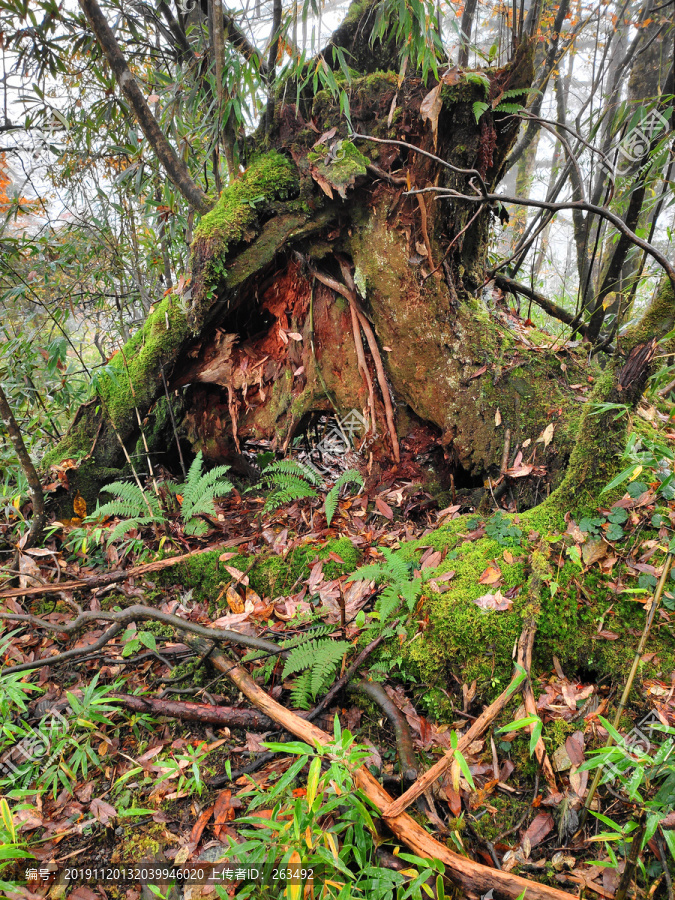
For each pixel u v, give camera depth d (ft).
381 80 9.29
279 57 9.49
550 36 15.12
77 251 12.86
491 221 12.85
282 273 11.07
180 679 7.45
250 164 10.80
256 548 9.55
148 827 5.88
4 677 6.94
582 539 7.06
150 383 10.69
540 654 6.70
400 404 10.91
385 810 4.93
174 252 14.92
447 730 6.32
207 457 12.44
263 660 7.48
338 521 9.84
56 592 8.82
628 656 6.32
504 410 9.58
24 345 10.79
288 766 6.13
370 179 9.59
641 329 6.64
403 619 7.20
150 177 11.96
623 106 9.56
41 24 8.55
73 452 11.15
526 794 5.73
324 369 11.14
